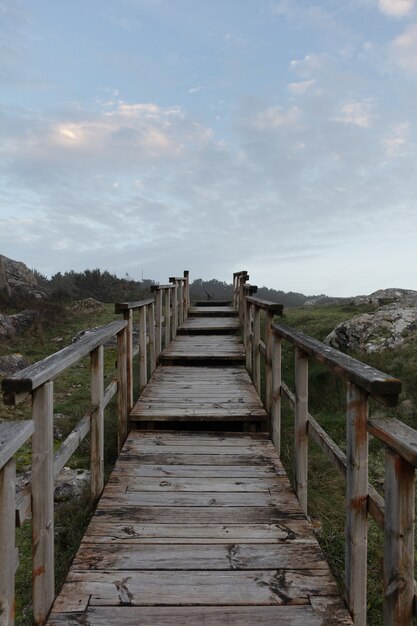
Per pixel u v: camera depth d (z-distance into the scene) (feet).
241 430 14.93
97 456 9.89
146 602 6.31
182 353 22.36
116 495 9.53
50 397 6.36
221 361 22.08
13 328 34.86
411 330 23.84
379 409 16.90
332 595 6.49
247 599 6.39
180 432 13.48
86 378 24.43
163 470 10.80
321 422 16.99
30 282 61.11
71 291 68.64
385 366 20.66
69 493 11.66
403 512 4.83
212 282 160.25
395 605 4.85
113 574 6.91
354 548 6.09
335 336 25.90
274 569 7.07
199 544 7.74
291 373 22.25
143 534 8.04
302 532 8.15
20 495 5.86
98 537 7.93
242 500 9.36
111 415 17.44
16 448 4.64
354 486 6.07
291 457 14.01
